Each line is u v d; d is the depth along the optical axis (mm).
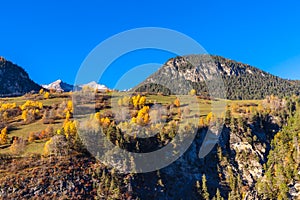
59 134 83812
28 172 72188
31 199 65500
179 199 82375
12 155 80125
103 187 71562
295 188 88750
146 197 74562
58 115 112250
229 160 104438
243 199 89188
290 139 111062
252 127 122938
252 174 101812
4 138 90938
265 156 110938
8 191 66375
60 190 68875
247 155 107875
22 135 96750
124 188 72188
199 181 90938
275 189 90188
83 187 71000
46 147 80750
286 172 93875
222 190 92688
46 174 71875
